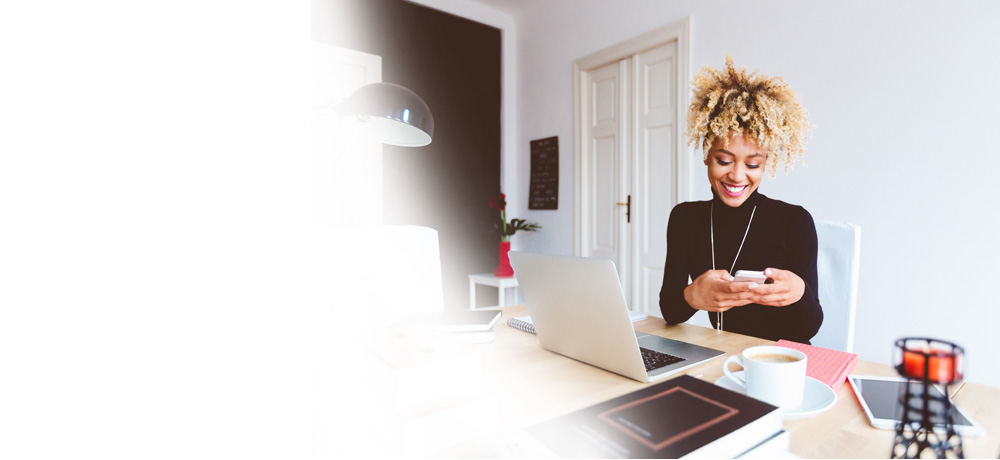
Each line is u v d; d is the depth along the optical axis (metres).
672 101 2.57
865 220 1.85
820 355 0.95
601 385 0.82
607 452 0.47
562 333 0.95
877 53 1.80
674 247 1.87
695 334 1.19
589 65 3.08
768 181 2.09
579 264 0.83
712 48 2.35
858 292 1.88
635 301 2.85
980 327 1.59
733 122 1.83
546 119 3.47
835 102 1.92
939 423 0.62
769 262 1.62
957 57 1.62
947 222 1.65
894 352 0.65
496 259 3.70
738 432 0.50
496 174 3.71
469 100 3.53
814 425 0.66
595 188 3.12
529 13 3.57
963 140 1.61
